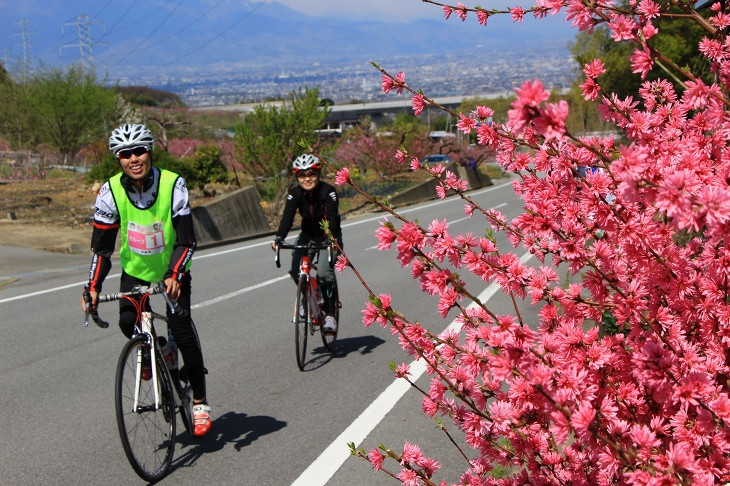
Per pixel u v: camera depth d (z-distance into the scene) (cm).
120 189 440
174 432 452
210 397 591
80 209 2205
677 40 1664
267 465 450
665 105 290
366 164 4791
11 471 443
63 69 3881
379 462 277
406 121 5356
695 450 204
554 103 148
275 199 2650
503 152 278
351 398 579
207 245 1811
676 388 197
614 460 206
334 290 722
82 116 3778
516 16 279
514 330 205
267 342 770
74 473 439
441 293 232
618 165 171
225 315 912
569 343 227
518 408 250
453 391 254
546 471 270
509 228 299
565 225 238
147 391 429
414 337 256
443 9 287
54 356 724
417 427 512
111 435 504
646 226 216
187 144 4516
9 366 690
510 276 238
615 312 232
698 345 228
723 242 220
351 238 1859
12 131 3891
